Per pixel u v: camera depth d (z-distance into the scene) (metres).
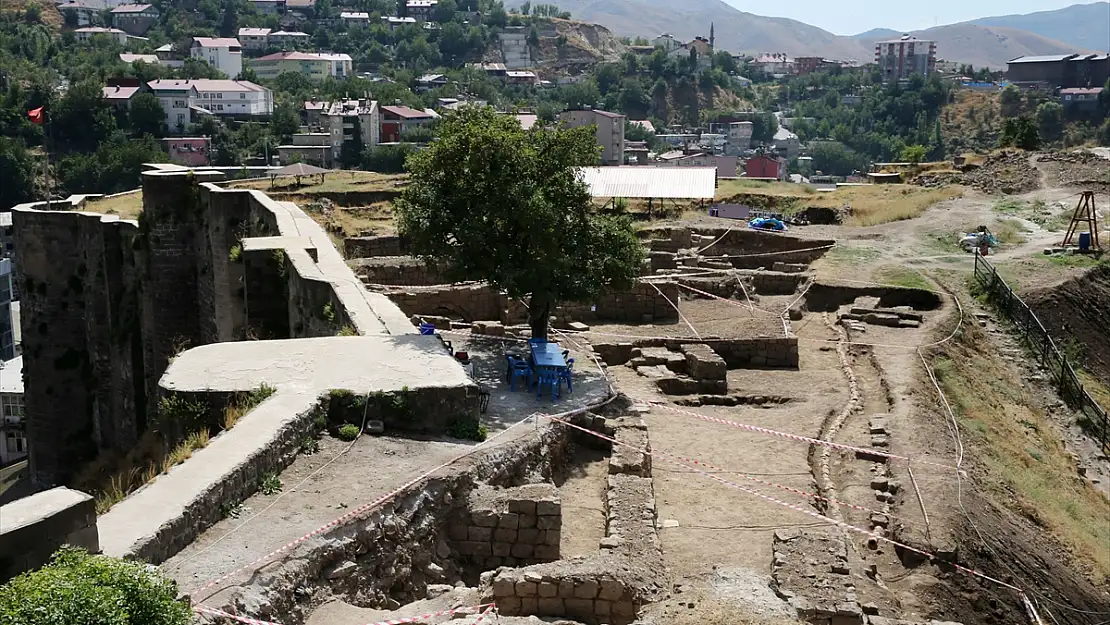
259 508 14.61
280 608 12.46
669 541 17.75
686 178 59.41
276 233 33.53
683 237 50.69
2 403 64.56
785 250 49.81
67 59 188.75
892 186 69.56
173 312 43.16
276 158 139.50
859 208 59.12
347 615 12.97
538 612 13.88
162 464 16.59
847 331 34.50
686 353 29.16
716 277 40.25
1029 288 39.22
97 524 12.45
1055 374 33.62
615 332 32.81
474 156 24.83
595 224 26.97
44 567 10.12
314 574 13.29
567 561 14.47
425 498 15.91
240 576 12.36
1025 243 48.50
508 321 33.69
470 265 25.41
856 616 13.57
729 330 33.12
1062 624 17.17
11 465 62.44
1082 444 29.95
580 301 26.34
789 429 24.41
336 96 166.50
